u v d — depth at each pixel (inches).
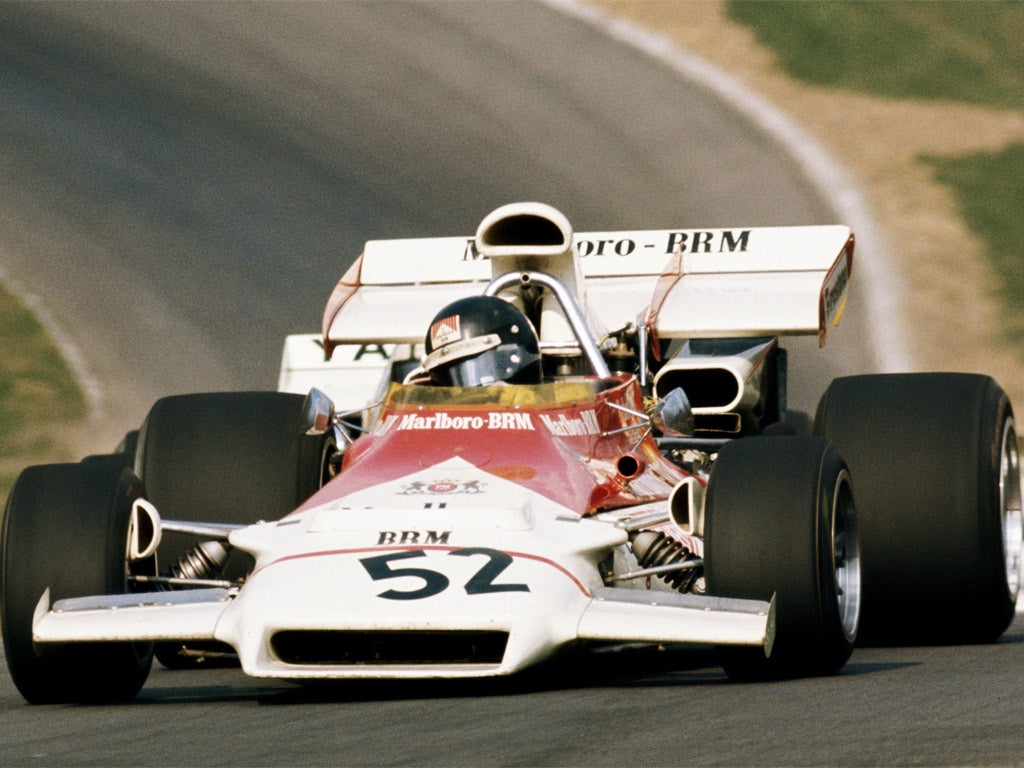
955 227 3026.6
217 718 756.0
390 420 909.8
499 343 920.3
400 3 4286.4
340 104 3710.6
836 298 1243.8
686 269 1230.9
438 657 746.8
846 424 978.7
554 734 676.1
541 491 836.0
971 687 773.9
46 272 2901.1
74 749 693.3
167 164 3415.4
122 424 2331.4
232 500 992.9
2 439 2250.2
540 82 3801.7
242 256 3019.2
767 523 789.9
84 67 3860.7
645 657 959.6
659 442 1061.8
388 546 772.0
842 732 665.0
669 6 4158.5
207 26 4121.6
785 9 4065.0
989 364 2482.8
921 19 4023.1
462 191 3289.9
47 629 765.9
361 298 1250.6
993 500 963.3
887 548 964.0
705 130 3511.3
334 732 698.8
